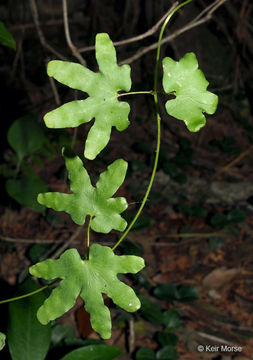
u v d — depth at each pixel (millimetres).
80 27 1487
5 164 992
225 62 1262
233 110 1258
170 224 933
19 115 1146
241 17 1013
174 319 702
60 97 1114
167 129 1173
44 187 647
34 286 447
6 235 848
